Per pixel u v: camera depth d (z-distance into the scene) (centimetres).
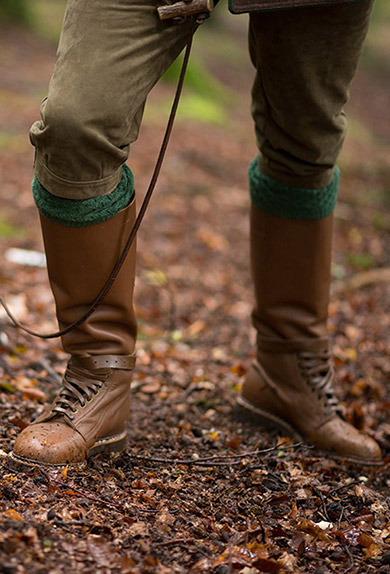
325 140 201
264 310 231
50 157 160
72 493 164
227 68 1525
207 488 185
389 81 1856
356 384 298
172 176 649
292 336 229
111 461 190
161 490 178
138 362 312
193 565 143
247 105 1200
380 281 466
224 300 425
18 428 203
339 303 425
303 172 208
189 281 447
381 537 172
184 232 534
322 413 227
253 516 173
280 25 183
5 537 136
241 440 230
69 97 154
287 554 152
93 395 189
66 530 146
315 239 220
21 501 156
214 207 599
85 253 175
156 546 148
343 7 179
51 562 133
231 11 163
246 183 686
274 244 222
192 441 222
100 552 140
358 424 247
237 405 249
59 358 291
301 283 224
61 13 1534
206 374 306
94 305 179
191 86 1082
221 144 815
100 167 163
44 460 174
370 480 216
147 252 480
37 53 1134
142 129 785
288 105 194
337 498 191
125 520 156
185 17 159
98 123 156
